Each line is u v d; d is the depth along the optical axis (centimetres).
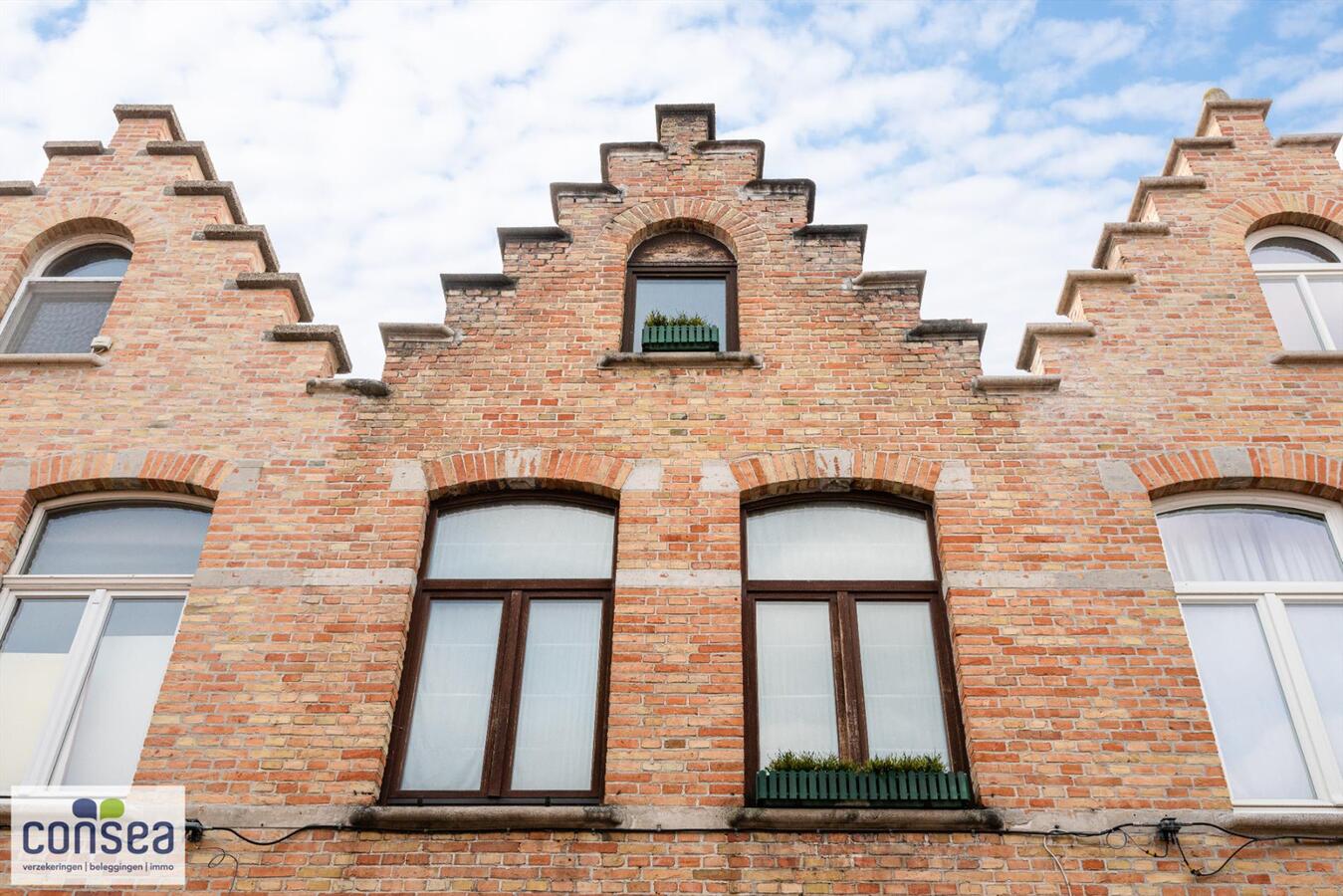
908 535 823
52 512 842
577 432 852
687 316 965
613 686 728
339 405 872
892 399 867
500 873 657
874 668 764
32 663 774
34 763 730
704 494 816
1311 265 962
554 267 967
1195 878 649
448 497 838
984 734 704
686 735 709
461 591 796
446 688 760
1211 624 777
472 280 951
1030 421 851
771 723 743
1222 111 1054
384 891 651
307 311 972
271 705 722
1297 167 1003
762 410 862
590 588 796
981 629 746
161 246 973
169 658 769
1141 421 848
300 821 673
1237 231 962
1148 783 684
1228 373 873
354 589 773
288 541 795
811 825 671
